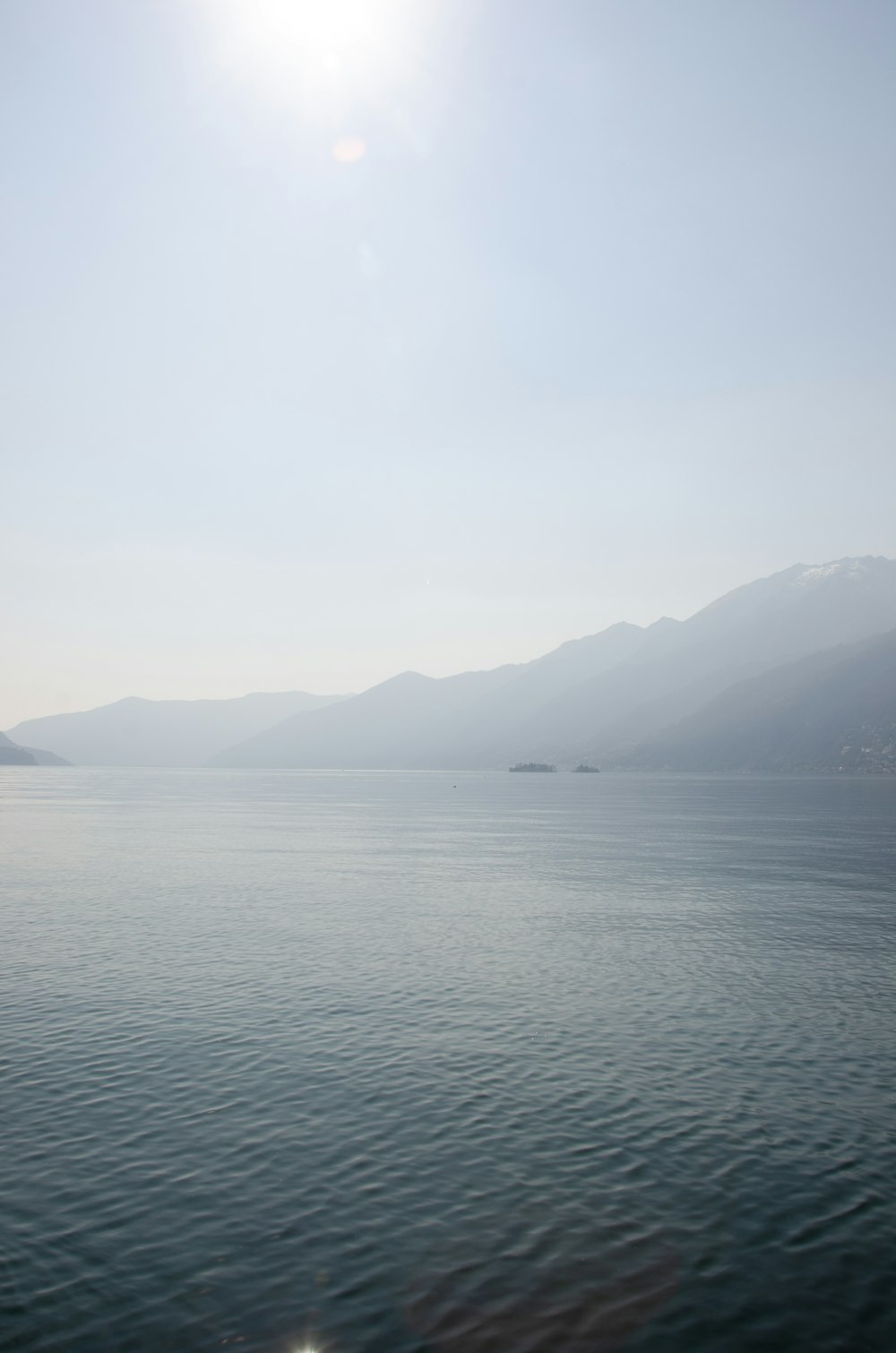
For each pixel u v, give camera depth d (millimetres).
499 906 53969
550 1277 15914
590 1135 21562
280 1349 14023
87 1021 29875
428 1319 14766
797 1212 18094
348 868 72875
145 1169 19609
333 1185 19047
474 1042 28188
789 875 69875
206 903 54031
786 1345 14320
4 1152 20344
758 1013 31469
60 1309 14867
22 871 69688
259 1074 25328
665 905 54875
